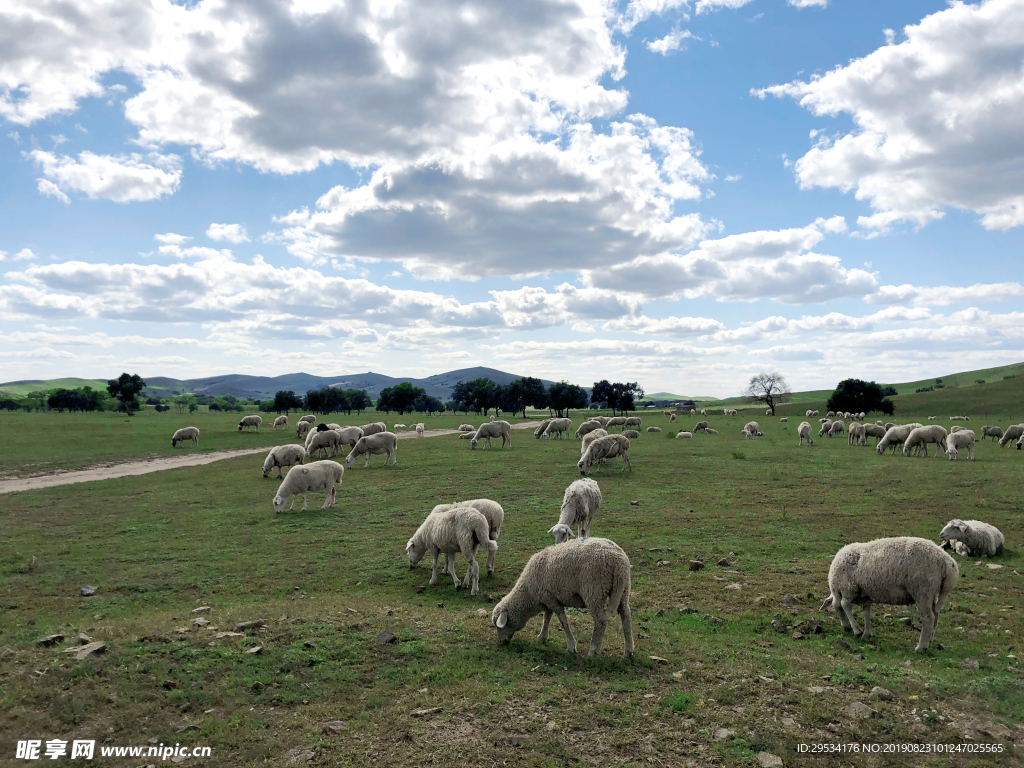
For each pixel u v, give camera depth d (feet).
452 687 23.39
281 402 391.86
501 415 460.96
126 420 253.03
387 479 89.61
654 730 20.02
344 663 25.63
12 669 24.11
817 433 191.21
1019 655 26.32
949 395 440.04
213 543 53.47
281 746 19.27
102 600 37.96
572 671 24.77
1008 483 72.95
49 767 17.89
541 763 18.17
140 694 22.17
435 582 40.96
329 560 47.14
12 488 88.94
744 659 25.88
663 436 176.45
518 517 61.05
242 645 27.20
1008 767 17.84
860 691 22.65
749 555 45.03
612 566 25.63
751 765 18.02
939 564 27.02
